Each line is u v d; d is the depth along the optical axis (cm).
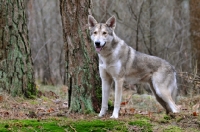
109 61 918
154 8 2048
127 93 1526
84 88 942
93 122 798
